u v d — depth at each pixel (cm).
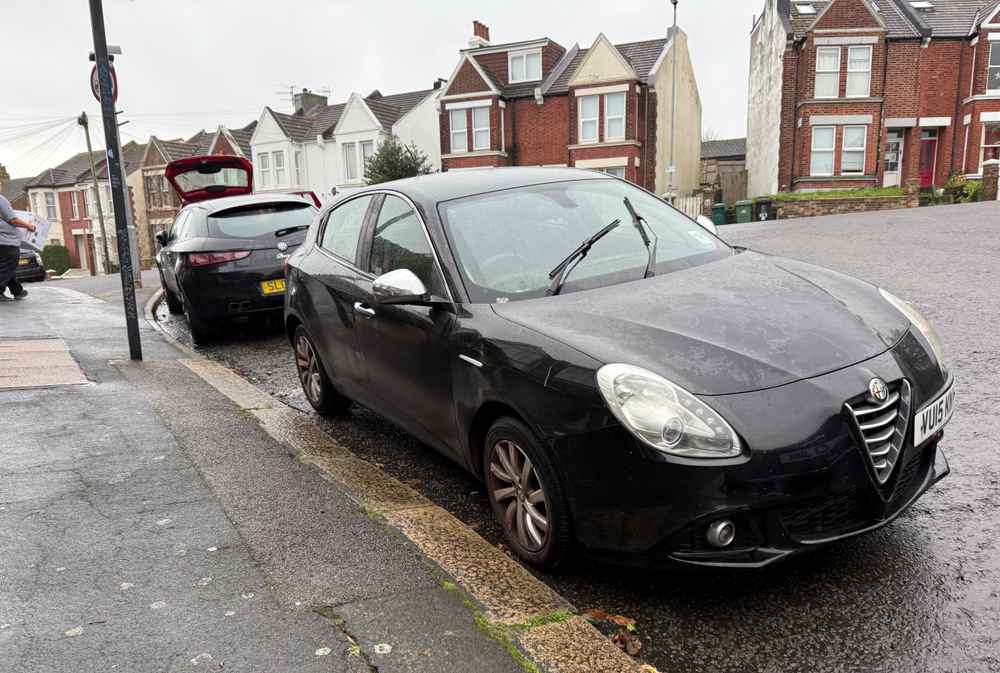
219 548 309
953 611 257
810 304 311
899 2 2906
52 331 857
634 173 3022
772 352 271
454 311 338
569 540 284
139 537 319
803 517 255
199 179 1315
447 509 368
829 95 2764
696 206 2836
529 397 285
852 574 284
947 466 307
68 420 484
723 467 244
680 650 249
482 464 341
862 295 332
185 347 788
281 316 835
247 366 710
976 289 718
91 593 274
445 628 250
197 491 369
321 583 281
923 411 278
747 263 371
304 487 374
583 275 347
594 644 245
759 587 281
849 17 2703
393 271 358
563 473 274
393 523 332
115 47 1191
